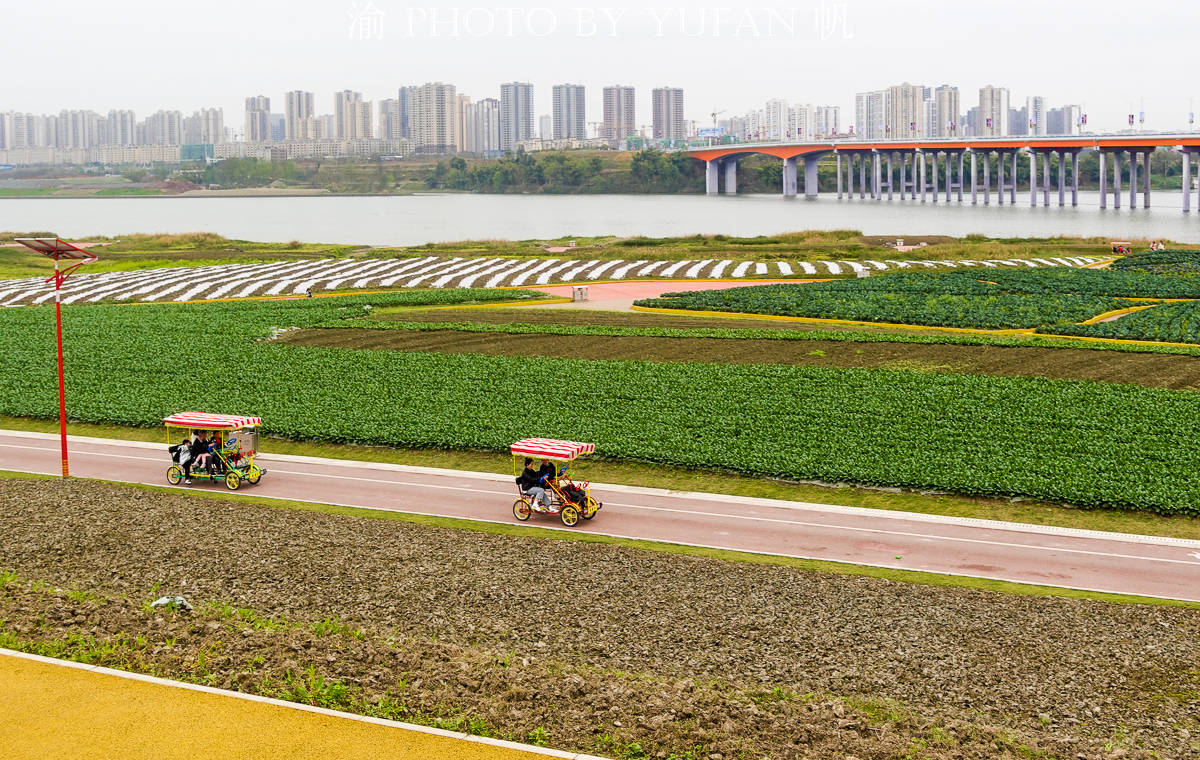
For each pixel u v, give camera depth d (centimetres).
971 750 2197
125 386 6162
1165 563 3428
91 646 2617
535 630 2842
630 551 3506
